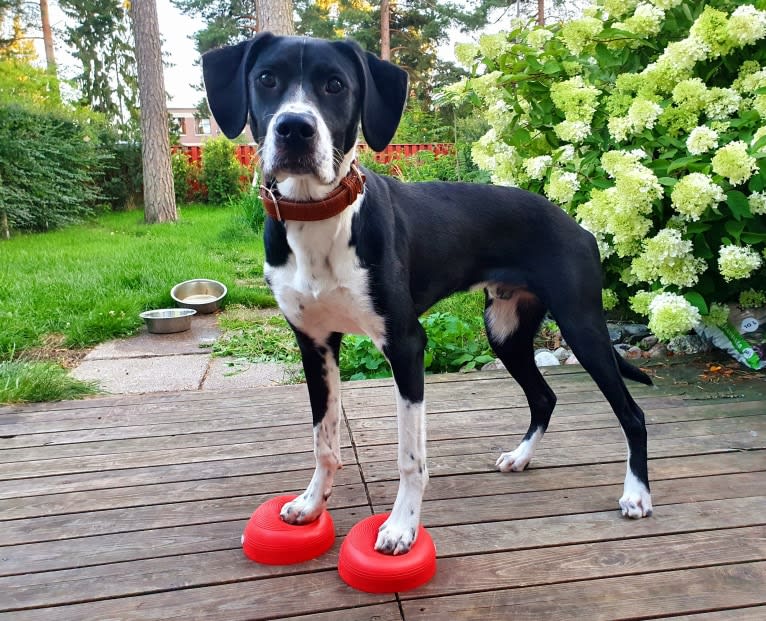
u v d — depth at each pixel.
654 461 2.41
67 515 2.14
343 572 1.78
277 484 2.32
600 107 3.63
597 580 1.77
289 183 1.70
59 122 10.50
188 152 14.51
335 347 1.95
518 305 2.39
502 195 2.19
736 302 3.46
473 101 3.99
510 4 21.67
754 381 3.16
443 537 1.97
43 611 1.69
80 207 10.73
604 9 3.76
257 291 5.45
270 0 9.27
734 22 3.03
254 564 1.87
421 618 1.64
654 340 3.73
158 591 1.76
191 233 9.24
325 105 1.68
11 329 4.21
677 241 3.05
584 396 3.07
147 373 3.71
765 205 2.91
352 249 1.74
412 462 1.81
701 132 2.98
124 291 5.20
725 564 1.82
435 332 3.71
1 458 2.54
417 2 21.98
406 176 8.09
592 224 3.31
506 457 2.39
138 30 10.34
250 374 3.68
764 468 2.34
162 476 2.38
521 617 1.63
